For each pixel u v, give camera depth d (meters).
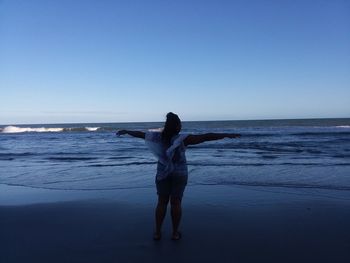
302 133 38.25
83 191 8.66
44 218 6.12
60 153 20.08
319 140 27.88
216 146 23.34
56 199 7.75
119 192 8.45
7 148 24.44
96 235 5.16
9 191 8.81
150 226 5.59
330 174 11.03
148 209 6.68
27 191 8.79
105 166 13.68
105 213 6.43
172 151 4.51
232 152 19.14
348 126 63.12
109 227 5.55
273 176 10.72
